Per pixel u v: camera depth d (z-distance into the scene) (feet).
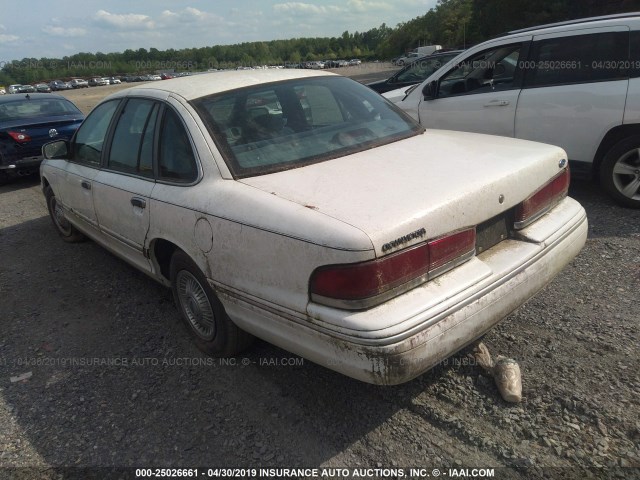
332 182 8.48
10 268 16.90
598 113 16.16
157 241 10.92
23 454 8.60
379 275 6.85
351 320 6.89
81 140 14.69
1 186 30.42
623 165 16.19
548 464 7.38
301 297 7.54
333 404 9.07
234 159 9.33
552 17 104.68
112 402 9.69
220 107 10.27
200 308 10.37
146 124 11.34
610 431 7.80
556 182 9.91
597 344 9.79
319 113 11.02
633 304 10.99
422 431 8.25
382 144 10.34
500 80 18.56
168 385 10.03
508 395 8.50
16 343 12.16
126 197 11.48
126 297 13.96
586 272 12.59
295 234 7.41
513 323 10.75
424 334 6.97
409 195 7.74
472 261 7.98
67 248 18.28
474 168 8.79
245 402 9.34
